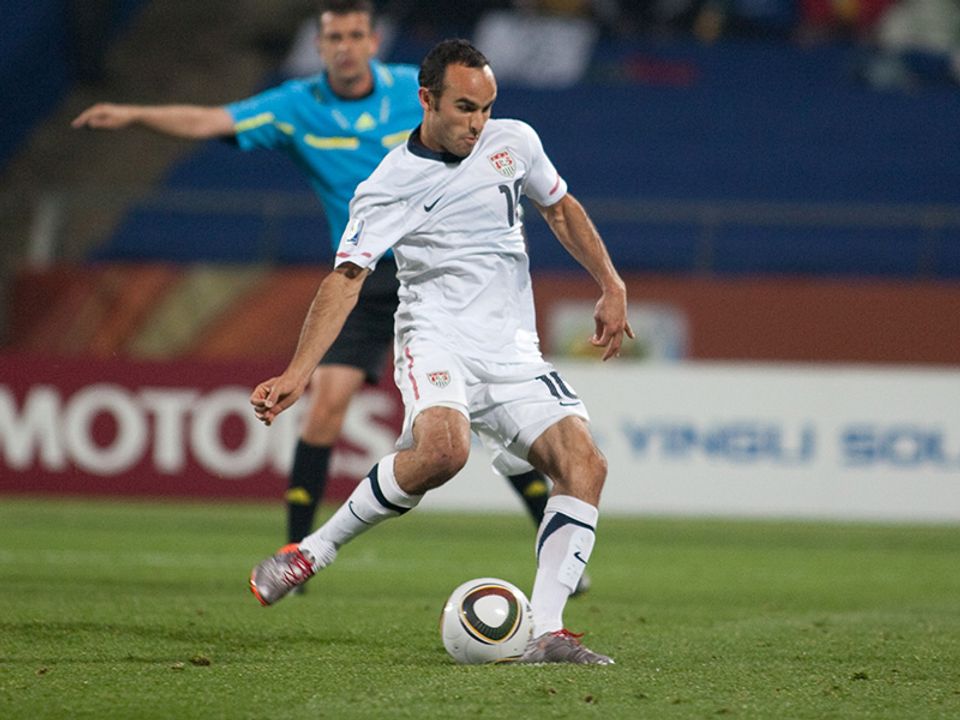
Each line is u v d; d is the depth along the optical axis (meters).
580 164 75.94
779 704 13.83
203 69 83.81
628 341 60.03
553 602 16.34
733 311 59.78
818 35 83.62
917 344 59.28
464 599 16.14
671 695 14.13
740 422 48.72
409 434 16.94
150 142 77.94
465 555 34.78
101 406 50.44
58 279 62.72
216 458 50.00
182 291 61.91
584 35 83.31
